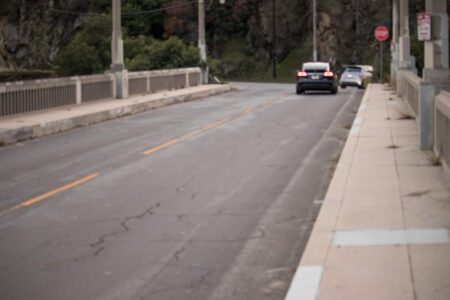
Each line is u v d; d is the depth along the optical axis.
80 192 14.84
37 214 12.88
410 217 11.38
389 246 9.80
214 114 32.50
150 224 12.09
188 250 10.49
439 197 12.77
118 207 13.41
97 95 35.56
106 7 93.88
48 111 29.91
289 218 12.44
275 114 32.22
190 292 8.68
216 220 12.33
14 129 23.31
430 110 18.31
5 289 8.83
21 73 85.81
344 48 88.38
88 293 8.67
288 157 19.36
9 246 10.78
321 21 89.06
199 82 55.00
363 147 19.58
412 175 15.03
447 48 18.11
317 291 8.11
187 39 91.81
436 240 10.00
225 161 18.77
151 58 57.38
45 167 18.16
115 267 9.70
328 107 36.28
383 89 47.88
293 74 87.44
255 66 90.75
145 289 8.80
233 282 9.04
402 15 42.25
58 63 65.00
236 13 93.38
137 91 41.03
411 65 41.41
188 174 16.88
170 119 30.52
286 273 9.38
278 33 90.50
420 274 8.54
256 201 13.84
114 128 27.38
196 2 91.50
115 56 38.06
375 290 8.05
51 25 97.00
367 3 87.31
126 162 18.77
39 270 9.59
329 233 10.61
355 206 12.32
